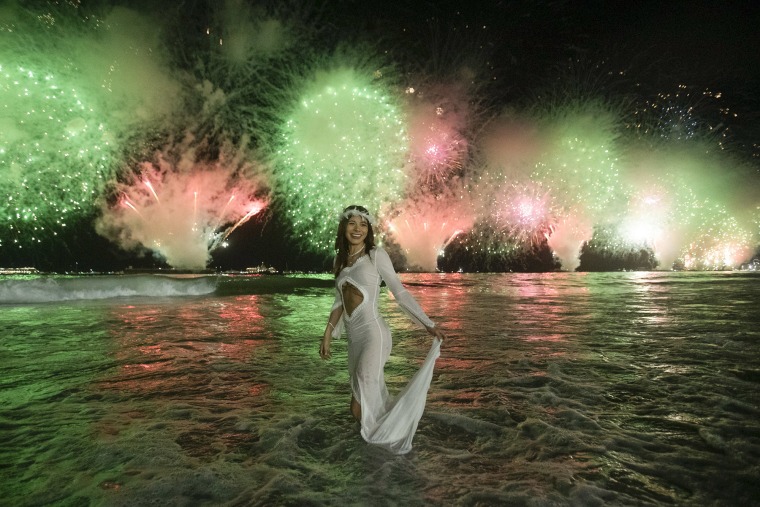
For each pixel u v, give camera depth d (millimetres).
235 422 3664
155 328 8297
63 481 2705
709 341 7094
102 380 4898
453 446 3232
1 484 2678
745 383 4738
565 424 3629
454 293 16359
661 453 3092
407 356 6070
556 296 15164
